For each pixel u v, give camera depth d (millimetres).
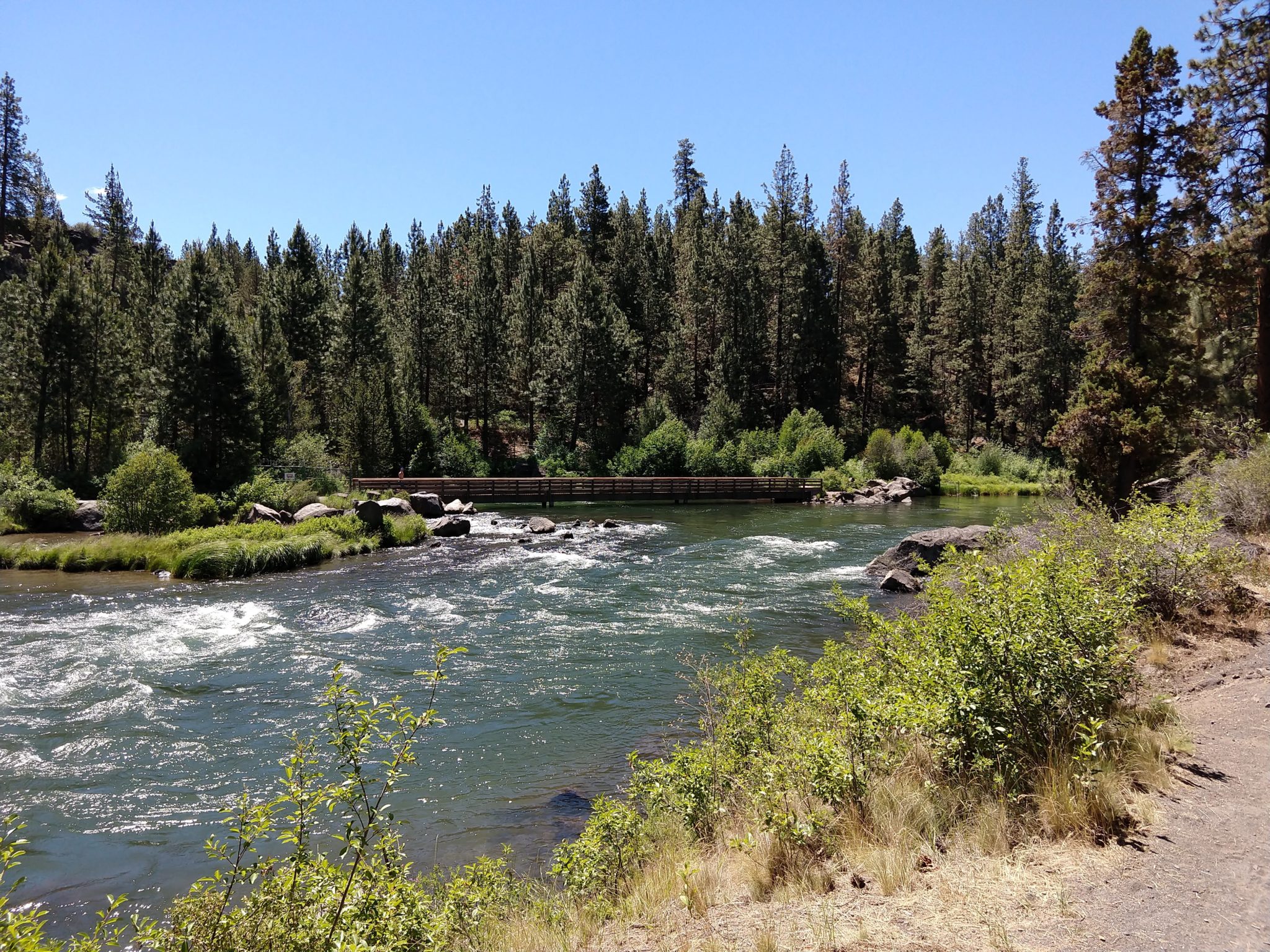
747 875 5199
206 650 13656
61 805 8070
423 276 60000
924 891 4508
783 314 65438
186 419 37438
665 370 60469
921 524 33500
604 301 56156
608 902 5281
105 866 6945
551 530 30859
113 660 12906
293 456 39781
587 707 11070
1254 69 20547
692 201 81688
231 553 21109
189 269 38219
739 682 8289
